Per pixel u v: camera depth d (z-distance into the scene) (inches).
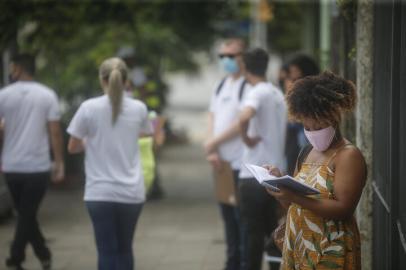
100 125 486.3
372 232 468.8
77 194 1034.7
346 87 325.1
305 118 321.4
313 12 1184.2
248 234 526.6
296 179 335.6
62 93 1263.5
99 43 1254.3
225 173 588.7
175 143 1754.4
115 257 491.2
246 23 1460.4
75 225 820.6
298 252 331.6
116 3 1146.7
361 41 467.5
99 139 487.2
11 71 603.2
